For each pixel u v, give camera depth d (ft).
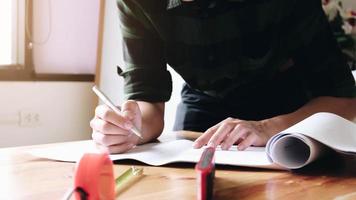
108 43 8.11
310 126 1.89
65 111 8.38
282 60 3.06
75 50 8.50
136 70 3.06
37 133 8.00
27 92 7.83
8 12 7.71
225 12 2.81
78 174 1.17
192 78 3.27
